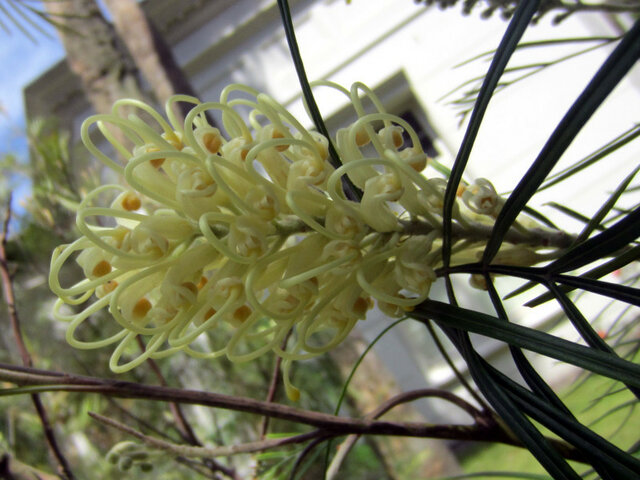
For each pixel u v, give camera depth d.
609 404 0.85
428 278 0.18
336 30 1.52
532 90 1.42
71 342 0.18
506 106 1.43
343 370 1.04
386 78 1.49
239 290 0.18
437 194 0.18
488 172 1.44
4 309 0.77
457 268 0.18
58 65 1.49
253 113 0.21
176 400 0.20
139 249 0.18
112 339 0.19
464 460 1.33
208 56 1.58
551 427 0.15
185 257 0.18
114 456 0.23
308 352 0.20
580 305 0.98
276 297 0.19
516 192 0.16
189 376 0.84
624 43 0.12
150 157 0.18
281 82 1.54
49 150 0.54
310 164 0.19
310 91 0.19
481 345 1.42
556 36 1.40
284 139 0.18
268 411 0.22
